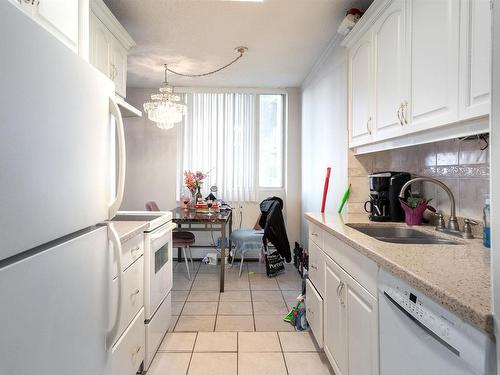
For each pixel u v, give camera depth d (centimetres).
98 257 95
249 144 459
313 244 225
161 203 449
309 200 392
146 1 227
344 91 259
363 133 216
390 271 107
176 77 399
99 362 94
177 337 235
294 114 448
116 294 140
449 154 176
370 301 126
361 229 194
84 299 85
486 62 108
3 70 56
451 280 87
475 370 70
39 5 86
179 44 297
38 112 66
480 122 117
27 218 62
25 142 62
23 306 61
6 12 57
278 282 362
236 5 232
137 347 171
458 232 161
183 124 456
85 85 87
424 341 89
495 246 63
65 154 77
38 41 66
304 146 420
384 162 248
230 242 429
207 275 388
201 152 457
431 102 139
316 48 307
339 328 165
